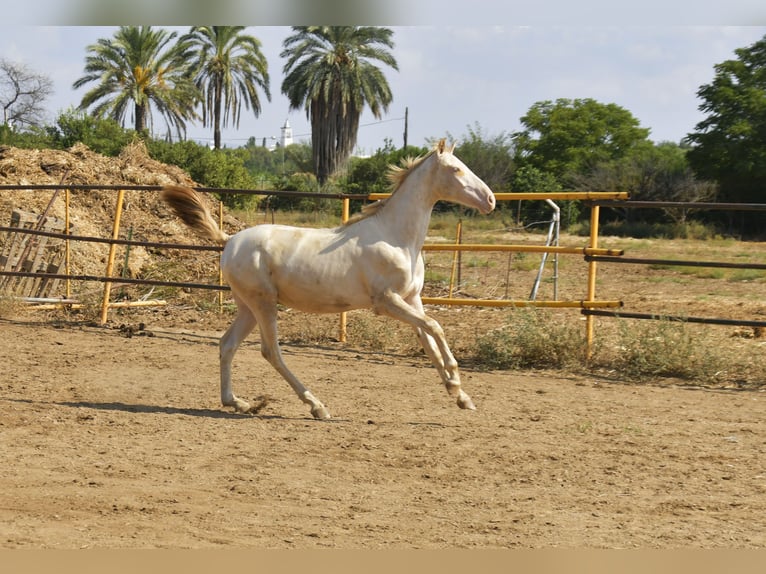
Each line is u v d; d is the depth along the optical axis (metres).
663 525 5.52
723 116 47.12
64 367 10.73
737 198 47.53
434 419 8.44
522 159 60.50
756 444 7.62
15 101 68.56
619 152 59.88
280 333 13.57
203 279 18.64
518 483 6.41
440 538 5.23
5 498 5.81
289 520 5.52
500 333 11.57
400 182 8.47
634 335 11.13
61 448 7.16
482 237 34.41
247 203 44.38
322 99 62.19
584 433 7.93
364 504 5.88
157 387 9.80
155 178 24.59
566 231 41.16
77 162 24.02
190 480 6.36
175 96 59.47
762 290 20.42
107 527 5.30
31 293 16.16
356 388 9.90
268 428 7.98
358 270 8.29
